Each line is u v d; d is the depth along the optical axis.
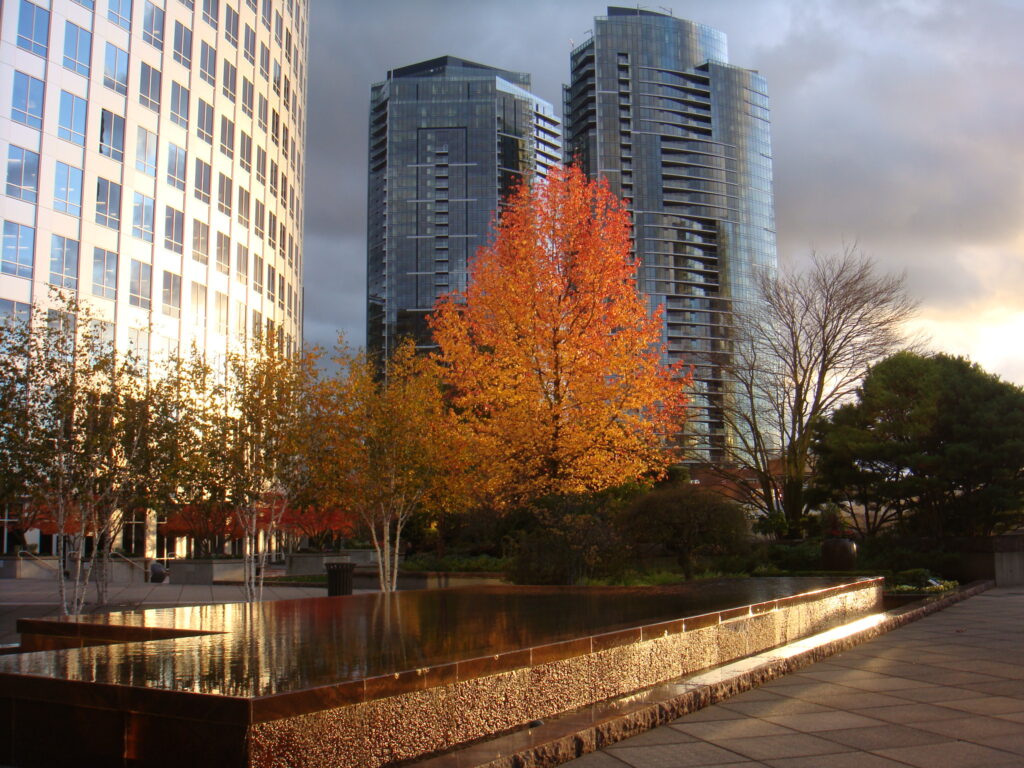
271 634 7.69
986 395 28.75
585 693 7.16
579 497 21.56
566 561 18.89
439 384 24.45
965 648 11.56
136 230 44.81
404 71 189.75
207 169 50.16
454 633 7.68
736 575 23.73
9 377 17.30
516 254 23.83
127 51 44.78
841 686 8.69
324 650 6.52
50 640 9.02
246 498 20.34
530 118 183.50
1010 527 31.75
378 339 170.62
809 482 37.06
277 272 58.50
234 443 20.03
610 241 23.95
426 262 172.12
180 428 19.11
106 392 18.77
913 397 29.59
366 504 21.52
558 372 22.75
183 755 4.67
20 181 39.16
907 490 27.88
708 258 166.12
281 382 20.44
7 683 5.32
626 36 171.75
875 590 16.48
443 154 176.62
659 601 11.09
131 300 44.22
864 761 5.77
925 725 6.86
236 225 52.78
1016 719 7.07
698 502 20.14
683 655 8.72
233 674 5.34
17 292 38.53
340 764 4.93
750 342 39.44
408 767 5.13
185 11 48.75
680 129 170.25
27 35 39.88
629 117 168.38
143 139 45.59
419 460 20.84
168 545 46.16
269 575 35.06
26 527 20.94
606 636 7.54
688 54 175.00
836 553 24.58
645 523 20.19
